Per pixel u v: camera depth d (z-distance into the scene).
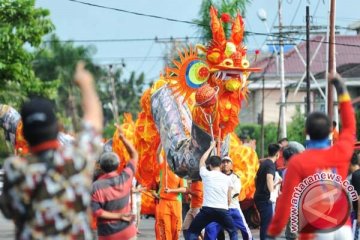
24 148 24.83
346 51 83.38
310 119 11.96
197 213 22.05
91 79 9.05
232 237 20.45
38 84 42.22
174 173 22.62
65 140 14.73
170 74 24.00
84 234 8.62
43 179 8.52
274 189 22.70
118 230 14.54
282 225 11.64
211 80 21.39
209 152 20.84
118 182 14.48
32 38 41.56
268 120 89.56
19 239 8.59
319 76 77.69
